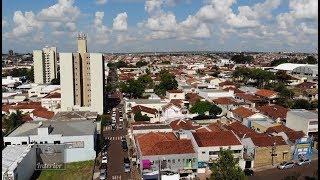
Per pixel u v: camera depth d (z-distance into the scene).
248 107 125.62
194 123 108.56
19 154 71.81
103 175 71.88
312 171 75.19
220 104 132.75
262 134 86.94
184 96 154.12
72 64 133.50
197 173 73.31
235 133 87.25
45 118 115.31
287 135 84.94
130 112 131.50
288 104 137.25
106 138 102.19
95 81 135.62
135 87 171.62
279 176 72.69
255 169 77.00
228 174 59.50
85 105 138.38
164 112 120.62
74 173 75.69
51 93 156.62
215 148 74.19
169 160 71.25
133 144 87.25
